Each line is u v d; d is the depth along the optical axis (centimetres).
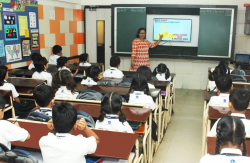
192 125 411
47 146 140
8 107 285
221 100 255
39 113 203
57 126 140
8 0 435
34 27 505
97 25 676
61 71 284
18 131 169
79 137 145
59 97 282
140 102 265
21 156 142
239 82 364
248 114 237
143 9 596
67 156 138
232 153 125
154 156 312
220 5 557
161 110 341
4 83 300
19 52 473
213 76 362
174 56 600
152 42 621
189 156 314
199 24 577
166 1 598
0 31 423
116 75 410
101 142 173
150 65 642
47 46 554
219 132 128
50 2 552
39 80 360
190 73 624
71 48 653
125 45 624
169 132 384
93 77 350
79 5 662
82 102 259
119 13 611
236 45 585
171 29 606
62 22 604
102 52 688
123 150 164
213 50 583
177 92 602
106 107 193
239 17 570
